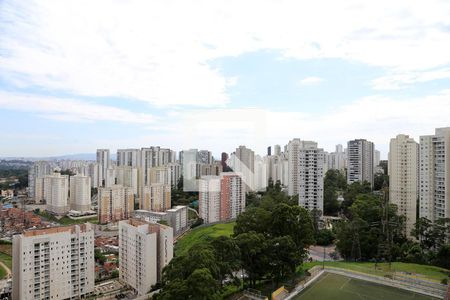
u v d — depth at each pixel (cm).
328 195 19088
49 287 9700
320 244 13862
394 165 14225
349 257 11338
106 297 10244
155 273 10194
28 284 9338
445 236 10675
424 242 11075
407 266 9669
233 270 7388
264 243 8238
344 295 7612
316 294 7662
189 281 5853
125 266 11169
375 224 11875
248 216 10694
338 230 12069
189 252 7275
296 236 9631
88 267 10519
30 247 9388
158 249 10362
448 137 11775
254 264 8131
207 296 5734
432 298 7431
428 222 11381
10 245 17938
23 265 9275
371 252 10906
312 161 16612
